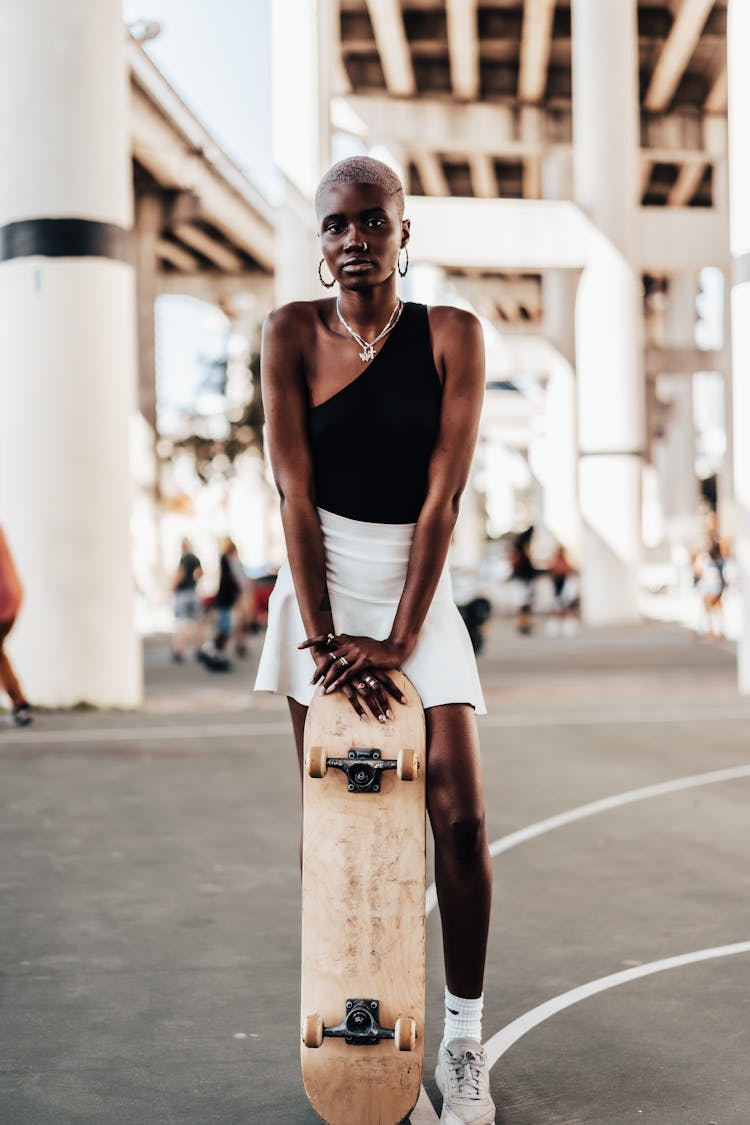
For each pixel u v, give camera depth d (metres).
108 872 6.22
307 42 18.69
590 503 28.02
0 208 12.19
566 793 8.17
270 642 3.43
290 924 5.32
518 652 20.70
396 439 3.27
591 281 27.03
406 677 3.22
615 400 27.56
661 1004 4.34
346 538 3.33
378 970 3.12
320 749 3.12
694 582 23.23
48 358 12.09
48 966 4.78
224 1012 4.29
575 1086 3.65
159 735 10.87
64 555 12.23
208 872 6.22
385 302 3.29
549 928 5.26
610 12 26.72
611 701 13.23
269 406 3.33
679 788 8.29
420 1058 3.08
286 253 18.94
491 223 25.00
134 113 35.78
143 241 45.88
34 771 9.10
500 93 36.16
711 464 74.69
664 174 48.84
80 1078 3.73
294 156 18.78
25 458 12.19
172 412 45.94
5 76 12.09
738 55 13.20
